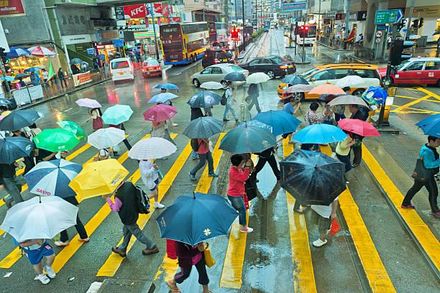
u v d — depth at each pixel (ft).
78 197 16.24
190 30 120.26
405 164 28.35
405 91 56.49
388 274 16.51
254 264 17.84
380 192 23.93
